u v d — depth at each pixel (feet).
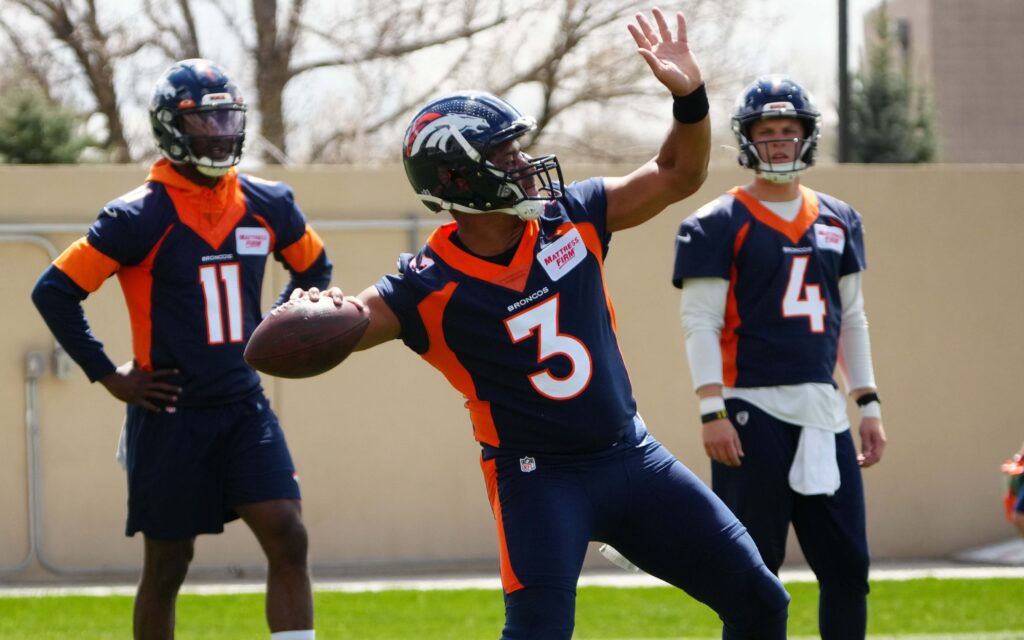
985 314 114.62
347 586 103.35
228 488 60.18
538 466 43.93
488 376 43.80
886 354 113.70
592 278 44.09
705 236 60.08
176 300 59.93
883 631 81.87
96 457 108.37
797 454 58.70
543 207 43.47
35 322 107.65
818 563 60.44
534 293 43.16
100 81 196.13
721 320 60.39
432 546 111.04
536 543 42.14
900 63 313.73
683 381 112.57
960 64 333.21
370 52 193.36
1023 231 114.83
